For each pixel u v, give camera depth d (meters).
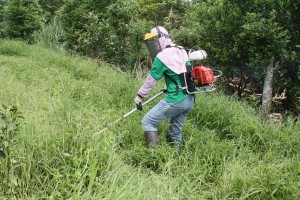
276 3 6.42
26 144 3.26
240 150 4.39
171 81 4.11
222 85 7.68
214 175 3.85
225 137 5.12
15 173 2.99
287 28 6.55
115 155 3.53
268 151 4.48
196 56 4.14
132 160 3.94
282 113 7.18
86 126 3.80
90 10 11.41
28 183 2.97
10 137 2.90
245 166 3.90
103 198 2.79
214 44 7.45
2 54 9.77
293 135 4.93
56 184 2.99
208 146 4.31
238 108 5.86
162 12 13.48
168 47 4.17
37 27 13.60
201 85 4.11
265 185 3.57
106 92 6.18
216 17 7.30
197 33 8.07
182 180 3.55
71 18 11.50
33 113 4.02
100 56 10.35
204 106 5.54
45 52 9.93
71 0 11.58
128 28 10.14
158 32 4.21
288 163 4.08
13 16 13.25
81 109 4.45
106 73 7.89
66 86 6.04
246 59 7.12
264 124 5.35
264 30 6.21
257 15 6.42
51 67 7.91
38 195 2.93
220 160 4.09
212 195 3.50
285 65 6.84
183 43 9.45
